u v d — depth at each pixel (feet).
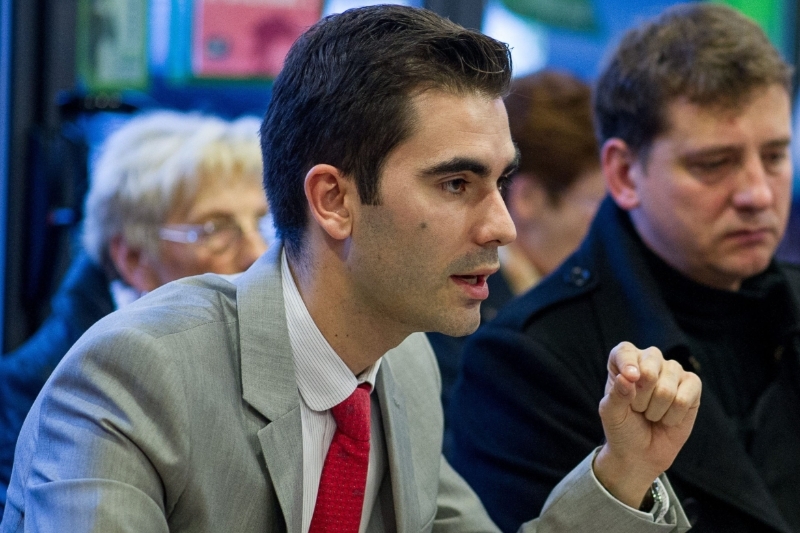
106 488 5.21
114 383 5.49
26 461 5.68
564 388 8.13
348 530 6.23
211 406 5.70
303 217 6.08
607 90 8.83
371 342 6.17
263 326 6.08
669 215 8.35
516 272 12.06
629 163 8.70
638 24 8.91
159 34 13.74
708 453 7.98
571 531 6.67
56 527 5.15
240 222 10.32
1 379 9.73
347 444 6.26
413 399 7.18
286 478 5.86
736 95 8.02
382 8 6.00
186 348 5.76
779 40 17.01
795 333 8.64
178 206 10.20
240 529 5.76
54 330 10.18
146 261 10.35
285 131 6.07
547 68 12.03
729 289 8.73
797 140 16.79
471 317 5.96
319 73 5.92
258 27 14.02
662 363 6.42
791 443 8.56
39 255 13.21
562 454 8.02
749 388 8.80
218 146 10.28
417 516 6.66
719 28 8.24
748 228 8.17
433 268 5.81
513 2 15.24
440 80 5.74
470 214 5.82
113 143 10.57
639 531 6.57
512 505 8.06
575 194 11.57
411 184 5.73
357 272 5.91
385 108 5.71
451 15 14.83
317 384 6.19
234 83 14.02
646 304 8.31
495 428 8.35
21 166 13.37
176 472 5.46
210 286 6.46
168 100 13.83
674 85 8.16
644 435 6.47
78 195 13.14
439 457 7.16
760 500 7.88
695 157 8.16
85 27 13.60
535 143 11.51
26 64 13.37
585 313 8.54
